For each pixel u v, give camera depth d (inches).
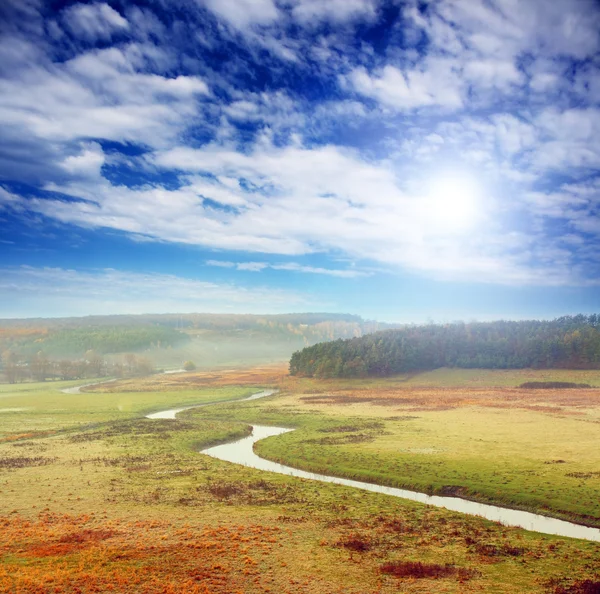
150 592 934.4
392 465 2076.8
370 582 997.2
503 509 1587.1
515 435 2689.5
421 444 2517.2
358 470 2043.6
